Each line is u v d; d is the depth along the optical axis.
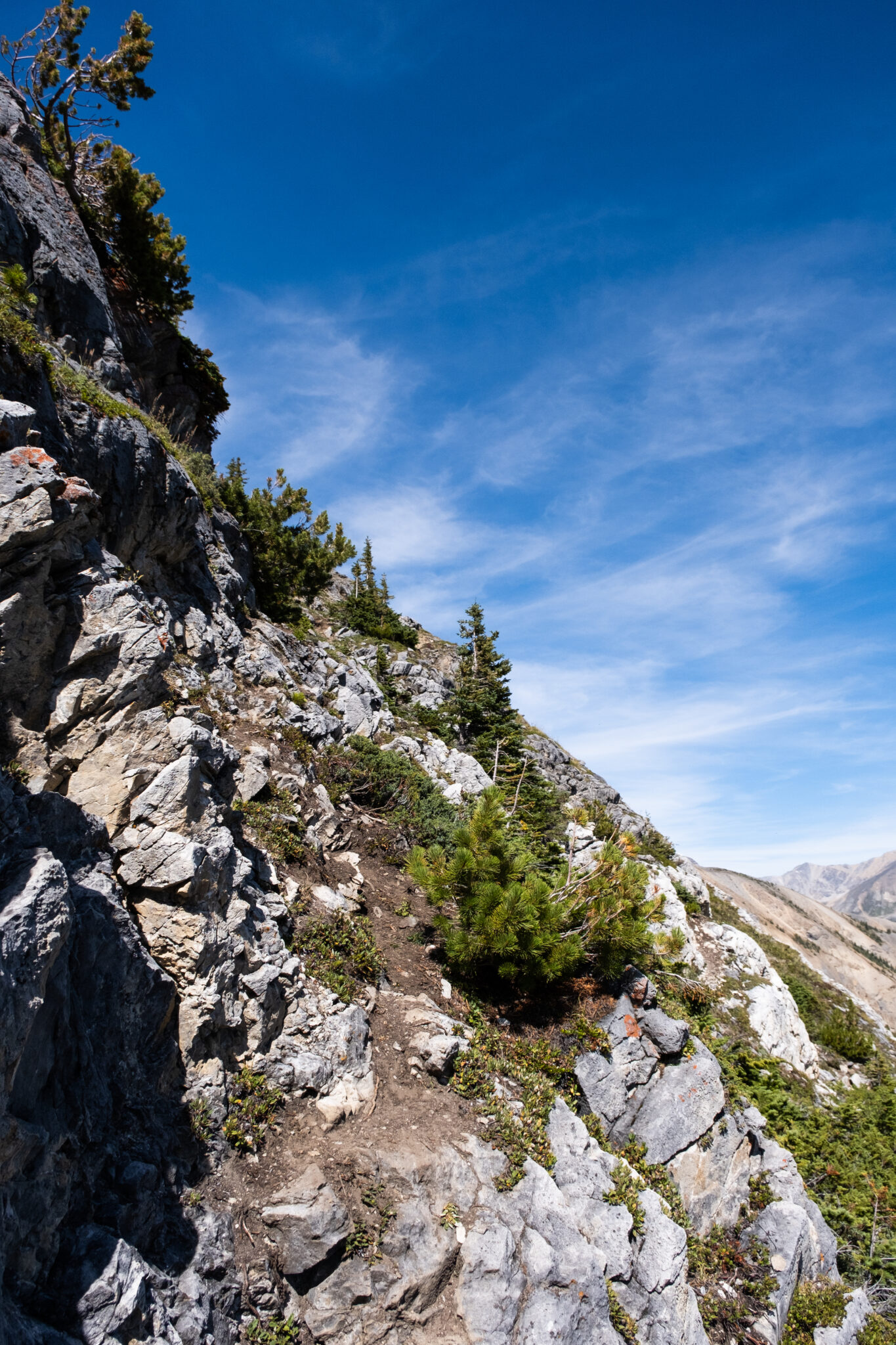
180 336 24.08
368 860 16.88
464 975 13.74
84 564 9.41
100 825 8.29
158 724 9.32
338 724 20.66
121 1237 6.19
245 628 20.56
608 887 14.48
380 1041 10.83
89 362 15.59
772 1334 11.35
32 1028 5.73
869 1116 22.42
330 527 29.70
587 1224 9.75
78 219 17.11
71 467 11.41
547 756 55.12
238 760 11.24
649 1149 12.54
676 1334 9.49
